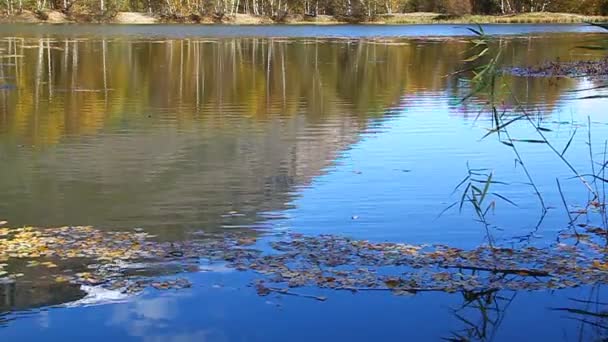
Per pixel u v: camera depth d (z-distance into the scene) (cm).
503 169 847
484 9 7031
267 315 465
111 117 1209
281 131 1088
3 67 2069
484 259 559
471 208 695
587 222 656
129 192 745
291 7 6800
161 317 462
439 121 1174
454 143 990
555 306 479
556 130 1093
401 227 639
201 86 1670
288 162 880
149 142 995
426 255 568
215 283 509
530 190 759
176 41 3472
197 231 625
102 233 617
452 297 491
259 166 859
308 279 517
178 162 877
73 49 2825
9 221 652
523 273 533
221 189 758
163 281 512
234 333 444
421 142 999
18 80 1761
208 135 1051
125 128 1102
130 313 467
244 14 6825
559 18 6406
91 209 689
